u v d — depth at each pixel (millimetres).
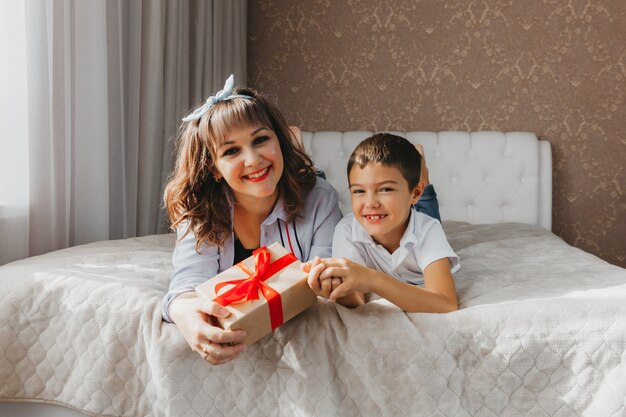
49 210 1705
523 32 2830
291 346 1087
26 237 1646
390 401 1034
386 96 2996
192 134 1316
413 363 1030
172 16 2322
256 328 1020
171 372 1083
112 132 2021
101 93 1890
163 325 1134
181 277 1255
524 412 1011
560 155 2838
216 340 967
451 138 2764
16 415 1247
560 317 1032
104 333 1167
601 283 1326
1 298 1241
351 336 1070
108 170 1977
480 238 2186
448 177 2730
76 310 1200
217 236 1303
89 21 1851
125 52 2111
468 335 1038
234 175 1222
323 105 3076
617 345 987
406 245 1285
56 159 1724
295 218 1399
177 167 1442
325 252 1403
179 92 2400
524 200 2676
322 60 3062
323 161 2805
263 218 1397
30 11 1632
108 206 1936
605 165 2799
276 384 1080
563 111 2818
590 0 2750
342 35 3027
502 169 2697
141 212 2209
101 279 1268
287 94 3113
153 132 2215
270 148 1237
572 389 997
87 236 1891
